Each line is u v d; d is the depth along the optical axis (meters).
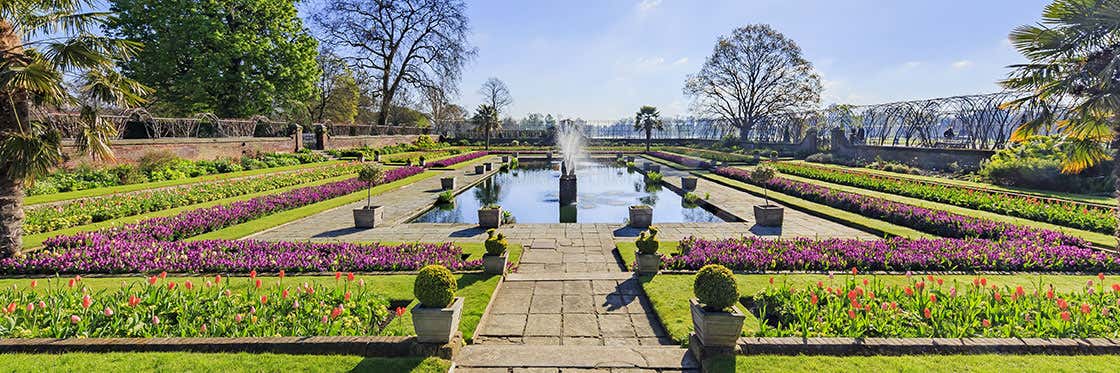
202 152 21.75
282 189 16.91
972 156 20.28
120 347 3.92
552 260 8.02
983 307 4.62
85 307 4.38
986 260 6.74
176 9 21.80
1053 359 3.66
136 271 6.67
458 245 8.47
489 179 23.38
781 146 36.88
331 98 42.84
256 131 29.41
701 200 14.91
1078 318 4.35
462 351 4.14
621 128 61.31
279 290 5.40
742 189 17.19
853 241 8.09
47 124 7.10
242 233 9.73
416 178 21.19
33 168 6.31
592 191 18.58
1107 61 6.16
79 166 14.98
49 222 9.30
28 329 4.25
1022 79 7.28
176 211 11.85
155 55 21.66
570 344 4.67
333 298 5.15
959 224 9.10
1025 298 4.77
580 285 6.37
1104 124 6.68
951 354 3.76
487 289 5.94
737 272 6.70
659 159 36.91
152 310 4.59
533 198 16.83
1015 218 10.43
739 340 3.95
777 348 3.87
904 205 11.11
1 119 6.24
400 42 37.59
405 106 50.03
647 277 6.50
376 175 10.99
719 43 40.28
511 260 7.73
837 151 29.98
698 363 3.90
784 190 15.98
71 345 3.90
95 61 6.27
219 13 23.14
